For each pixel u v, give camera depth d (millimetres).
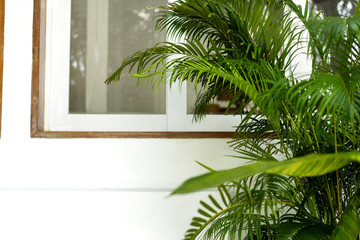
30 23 2189
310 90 1156
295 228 1381
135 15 2236
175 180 2188
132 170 2184
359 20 1259
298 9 1524
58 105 2225
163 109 2238
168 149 2195
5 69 2176
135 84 2230
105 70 2229
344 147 1462
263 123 1719
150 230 2164
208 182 697
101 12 2230
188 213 2166
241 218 1483
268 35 1644
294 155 1506
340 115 1343
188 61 1522
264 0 1691
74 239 2150
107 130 2225
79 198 2160
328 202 1579
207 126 2230
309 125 1427
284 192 1508
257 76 1581
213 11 1611
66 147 2172
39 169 2164
